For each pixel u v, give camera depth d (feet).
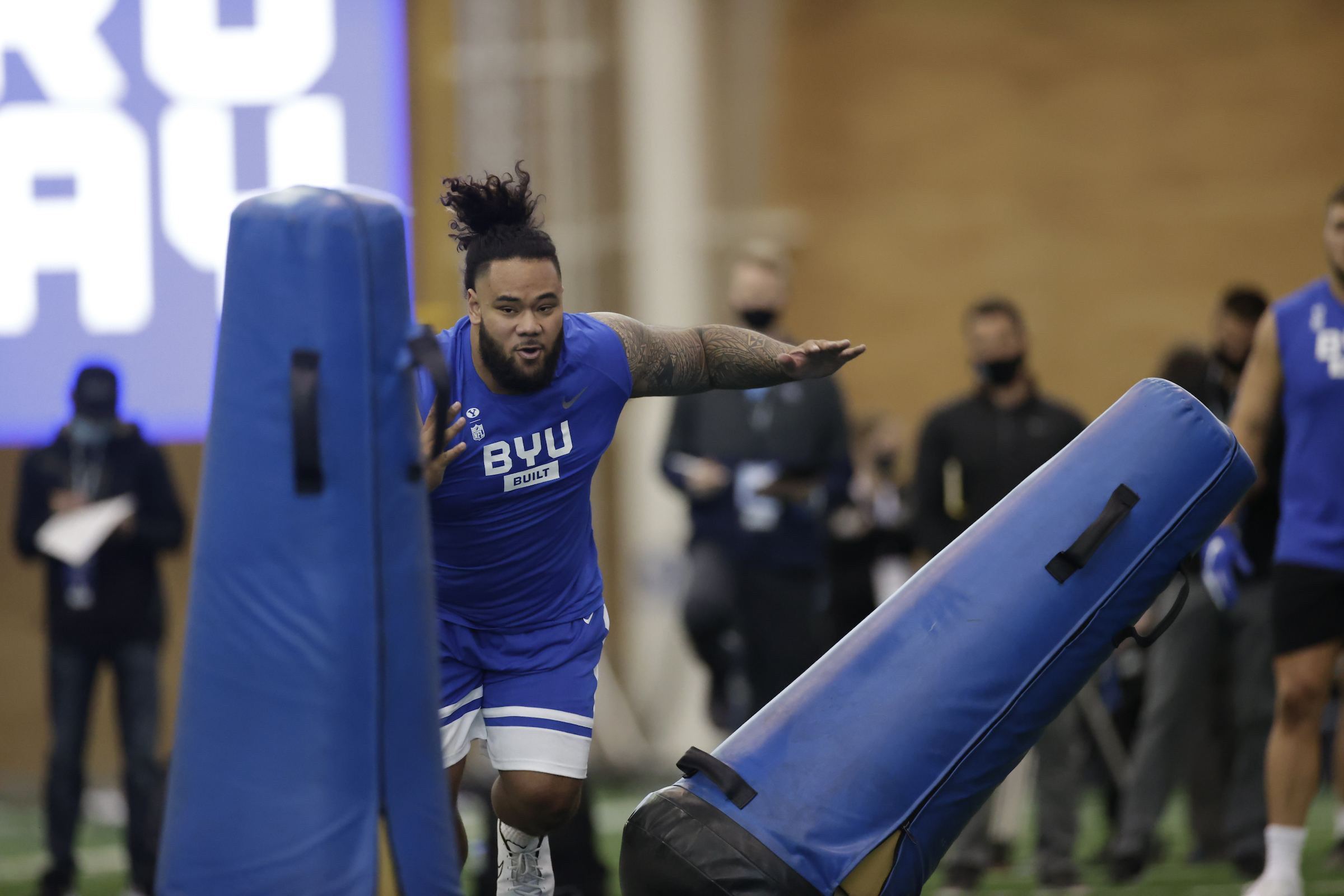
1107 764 86.79
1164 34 152.35
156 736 77.82
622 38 138.92
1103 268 153.17
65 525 75.92
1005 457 73.67
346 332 34.68
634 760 131.44
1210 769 82.74
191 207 116.37
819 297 154.30
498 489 42.01
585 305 135.33
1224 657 82.07
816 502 81.15
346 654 34.27
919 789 39.37
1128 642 78.07
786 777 39.06
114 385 79.87
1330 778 115.34
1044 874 73.20
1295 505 56.95
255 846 33.86
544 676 44.62
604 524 140.05
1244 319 75.10
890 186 153.58
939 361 153.58
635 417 138.51
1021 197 153.28
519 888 45.85
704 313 140.05
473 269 40.45
